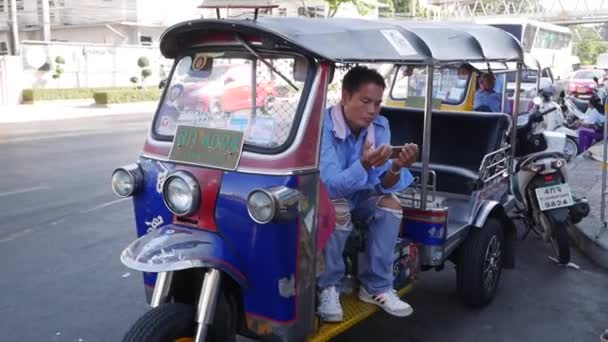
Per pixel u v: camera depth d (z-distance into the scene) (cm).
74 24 3212
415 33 363
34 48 2386
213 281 276
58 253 563
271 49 287
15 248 575
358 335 410
